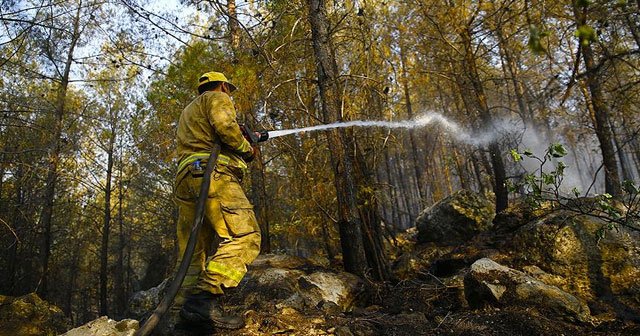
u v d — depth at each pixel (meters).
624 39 4.69
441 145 18.53
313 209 6.50
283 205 9.05
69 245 21.34
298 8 5.53
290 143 6.18
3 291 14.56
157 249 22.97
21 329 5.35
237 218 2.65
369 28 5.87
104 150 17.34
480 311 3.17
